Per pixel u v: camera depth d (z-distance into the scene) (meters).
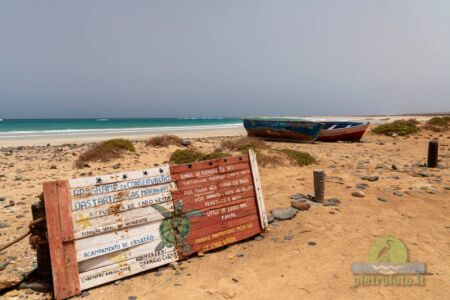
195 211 4.80
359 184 8.73
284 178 9.53
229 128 49.44
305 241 5.09
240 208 5.29
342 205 6.95
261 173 10.10
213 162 5.14
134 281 3.98
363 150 17.48
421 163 12.43
